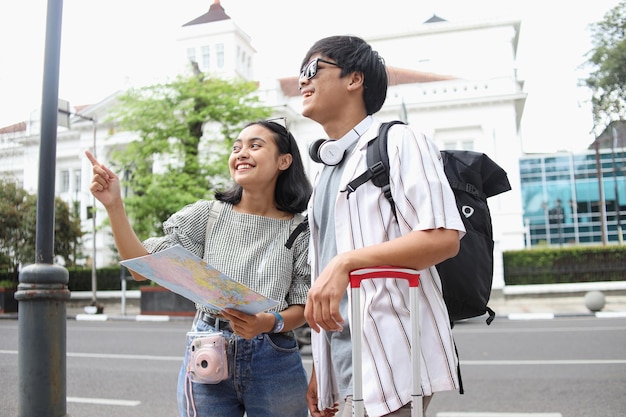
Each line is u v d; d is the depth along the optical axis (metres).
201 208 2.29
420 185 1.55
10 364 7.27
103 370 7.43
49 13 3.16
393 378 1.53
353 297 1.44
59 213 26.47
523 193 38.56
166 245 2.17
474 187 1.81
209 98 19.39
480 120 29.98
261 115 20.09
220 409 2.08
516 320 15.17
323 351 1.91
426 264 1.49
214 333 2.05
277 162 2.29
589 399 5.35
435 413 4.99
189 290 1.78
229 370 2.07
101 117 32.44
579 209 37.50
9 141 9.25
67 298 3.05
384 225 1.63
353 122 1.84
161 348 9.70
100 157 32.19
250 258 2.19
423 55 38.47
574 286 20.47
